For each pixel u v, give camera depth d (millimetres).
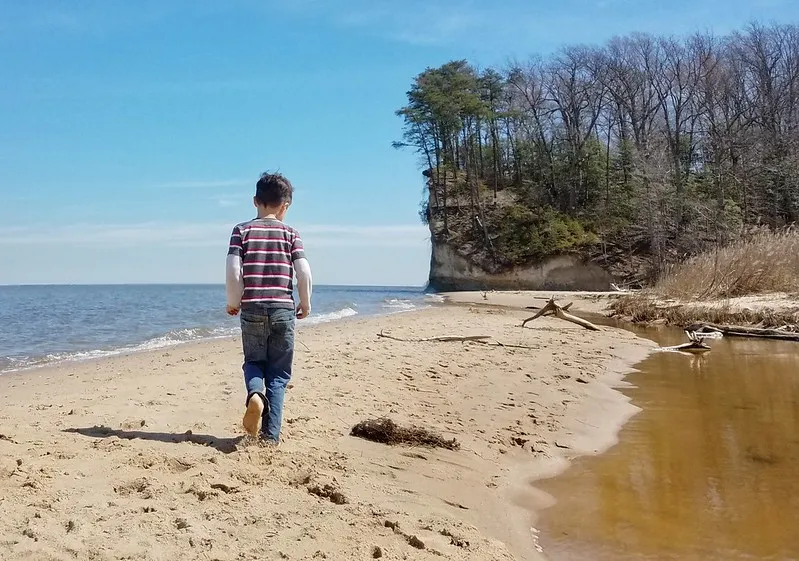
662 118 55125
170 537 2463
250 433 3848
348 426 4848
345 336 12539
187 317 23219
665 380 7934
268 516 2799
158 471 3279
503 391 6836
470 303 30875
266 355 3986
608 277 45875
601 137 56125
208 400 5523
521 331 14195
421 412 5617
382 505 3176
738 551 2979
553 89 56000
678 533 3193
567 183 53875
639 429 5434
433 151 56156
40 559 2176
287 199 4141
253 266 3869
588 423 5621
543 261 48625
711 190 45562
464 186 56781
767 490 3846
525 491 3857
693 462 4453
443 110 52188
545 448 4785
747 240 20562
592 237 48125
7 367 9312
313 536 2641
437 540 2842
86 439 3873
